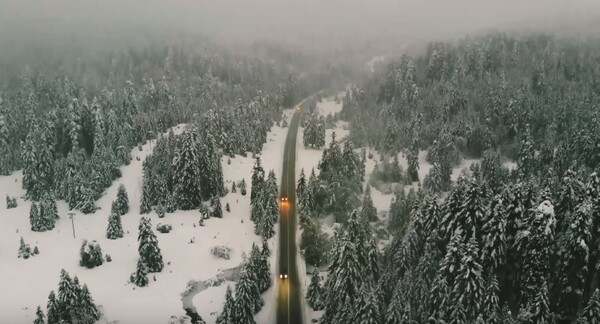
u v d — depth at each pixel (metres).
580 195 66.12
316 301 80.44
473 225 69.69
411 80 180.00
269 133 181.00
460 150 138.75
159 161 124.00
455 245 62.66
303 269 93.06
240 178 132.75
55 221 108.00
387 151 148.12
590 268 60.81
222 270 92.75
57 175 120.50
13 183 127.62
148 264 90.38
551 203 63.41
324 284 82.19
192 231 104.56
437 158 133.12
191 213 112.69
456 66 186.12
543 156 121.19
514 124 140.12
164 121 156.38
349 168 124.38
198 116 156.38
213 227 106.75
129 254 96.38
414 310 63.16
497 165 114.88
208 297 85.88
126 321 78.50
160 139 131.62
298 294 85.44
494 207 67.56
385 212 115.81
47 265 92.50
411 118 156.25
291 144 167.62
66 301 74.25
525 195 72.56
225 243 100.88
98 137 131.62
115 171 126.62
